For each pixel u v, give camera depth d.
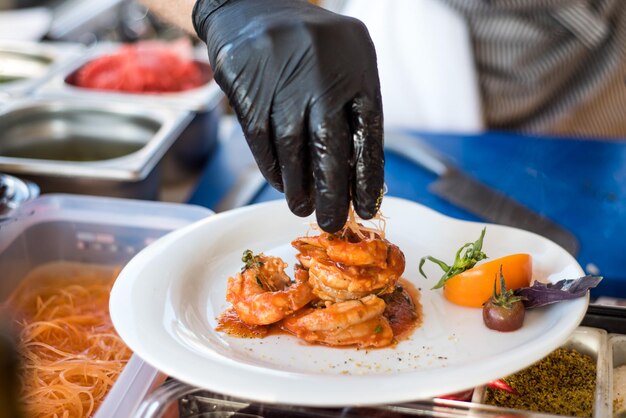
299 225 0.73
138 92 1.08
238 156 1.06
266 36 0.59
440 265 0.66
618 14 1.10
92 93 1.04
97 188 0.86
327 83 0.58
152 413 0.57
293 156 0.59
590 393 0.61
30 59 1.21
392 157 1.01
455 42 1.13
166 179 0.99
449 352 0.60
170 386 0.59
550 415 0.56
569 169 0.99
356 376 0.55
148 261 0.66
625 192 0.94
